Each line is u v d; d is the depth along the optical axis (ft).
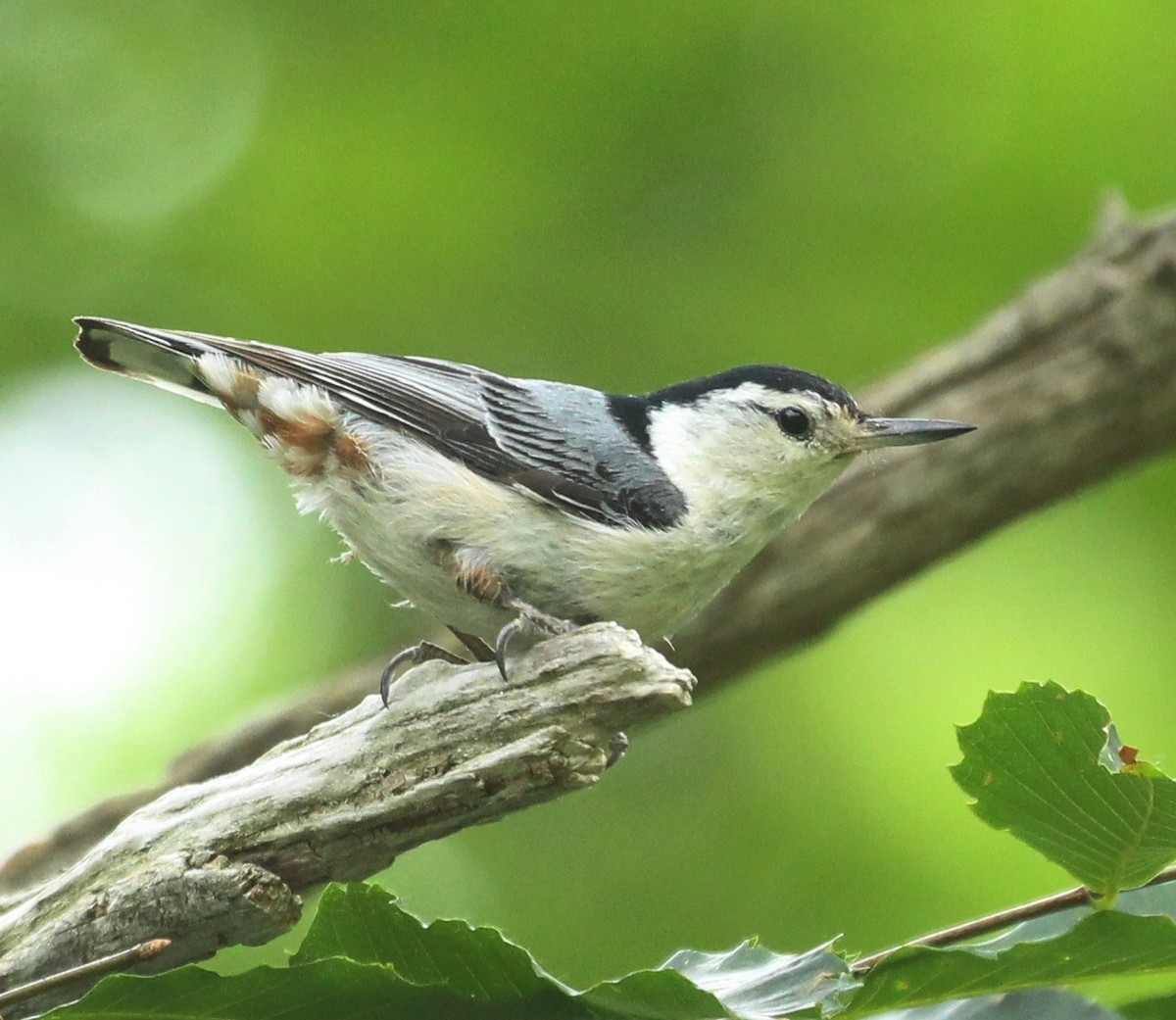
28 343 38.01
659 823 36.37
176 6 38.60
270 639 37.73
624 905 35.37
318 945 15.39
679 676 16.87
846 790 35.60
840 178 37.78
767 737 36.86
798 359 38.11
